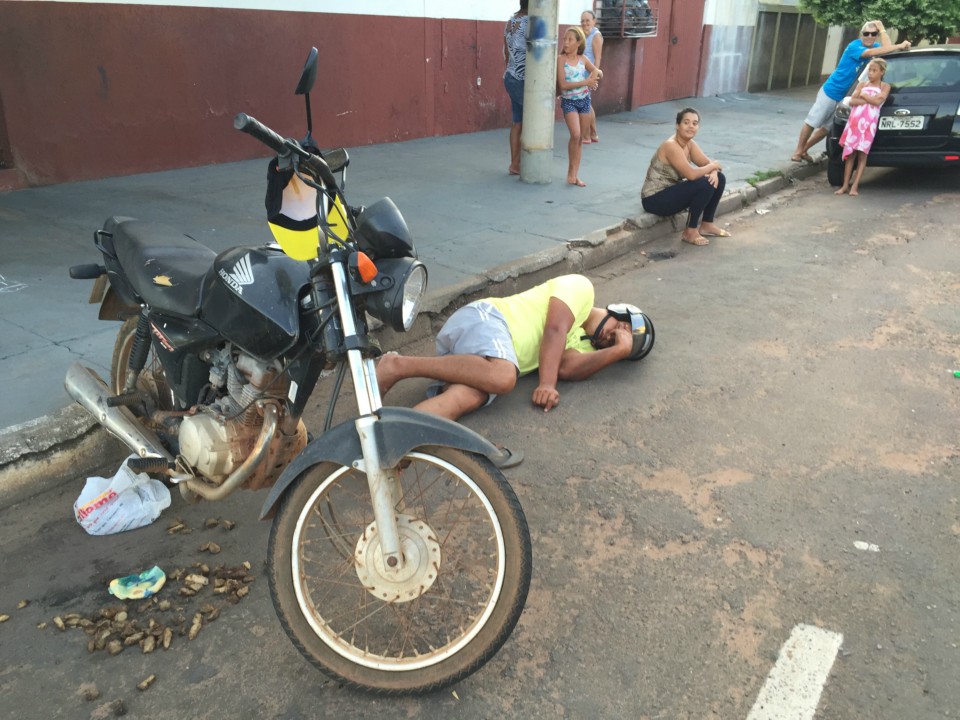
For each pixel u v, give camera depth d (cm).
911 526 310
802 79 2141
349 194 734
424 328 489
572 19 1271
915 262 647
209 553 289
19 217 598
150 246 287
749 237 730
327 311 223
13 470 312
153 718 222
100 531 296
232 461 253
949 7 1473
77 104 696
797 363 459
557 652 248
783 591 274
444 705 228
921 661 243
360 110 966
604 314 444
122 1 702
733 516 316
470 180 823
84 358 380
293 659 245
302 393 243
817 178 993
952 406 408
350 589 271
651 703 229
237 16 798
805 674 238
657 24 1492
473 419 393
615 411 402
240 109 832
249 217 629
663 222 729
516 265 560
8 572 277
